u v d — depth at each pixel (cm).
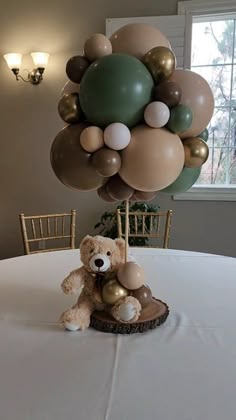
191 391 79
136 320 102
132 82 83
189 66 294
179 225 316
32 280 144
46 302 123
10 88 326
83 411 73
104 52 91
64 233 338
